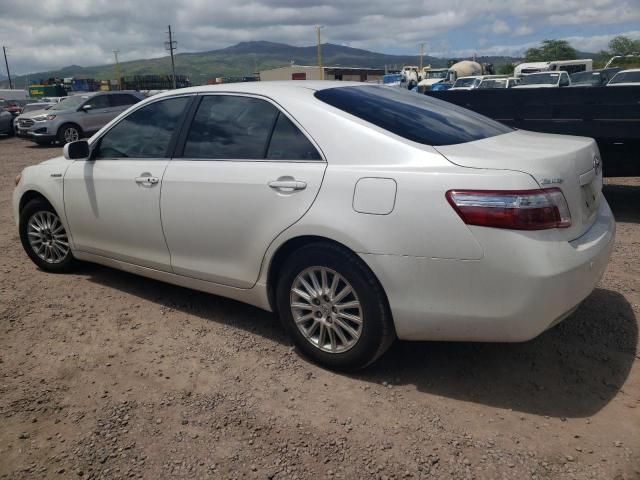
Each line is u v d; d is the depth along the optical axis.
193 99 4.07
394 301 3.04
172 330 4.05
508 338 2.89
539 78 22.17
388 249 2.99
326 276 3.31
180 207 3.90
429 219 2.89
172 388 3.29
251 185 3.52
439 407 3.06
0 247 6.21
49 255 5.21
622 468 2.56
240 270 3.69
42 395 3.23
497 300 2.82
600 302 4.29
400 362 3.54
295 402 3.13
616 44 68.06
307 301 3.42
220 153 3.79
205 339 3.90
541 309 2.79
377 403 3.11
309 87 3.75
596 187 3.45
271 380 3.36
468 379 3.33
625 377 3.30
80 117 18.92
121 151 4.41
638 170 6.68
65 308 4.44
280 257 3.54
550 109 6.88
